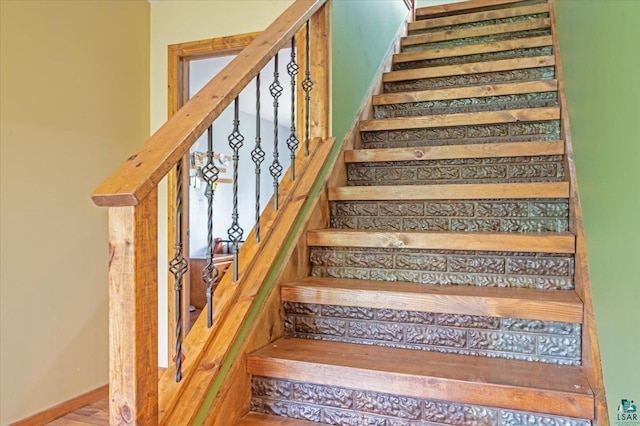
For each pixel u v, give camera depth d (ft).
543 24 10.83
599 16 4.27
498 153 7.22
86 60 8.59
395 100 9.50
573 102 6.23
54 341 7.95
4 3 7.14
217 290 5.16
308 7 6.50
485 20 12.33
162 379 4.32
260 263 5.49
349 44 8.32
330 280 6.04
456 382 4.14
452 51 10.91
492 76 9.85
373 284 5.73
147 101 10.08
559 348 4.61
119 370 3.40
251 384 4.88
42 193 7.76
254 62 5.16
